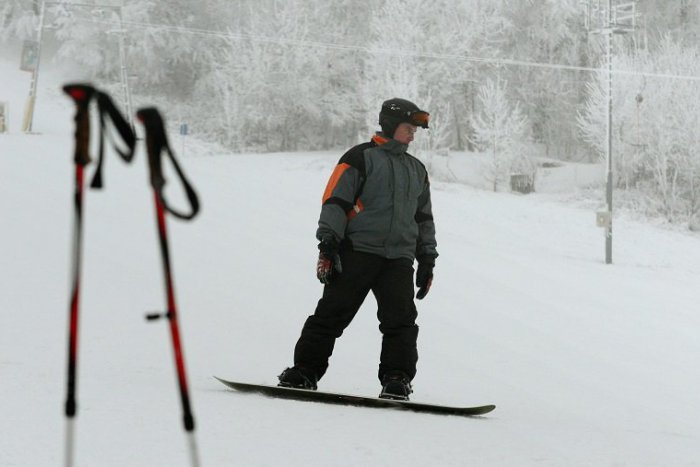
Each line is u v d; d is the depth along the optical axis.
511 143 76.19
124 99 80.00
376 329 18.00
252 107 88.25
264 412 6.07
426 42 83.44
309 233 38.72
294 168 69.19
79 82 1.56
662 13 89.19
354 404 7.52
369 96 80.62
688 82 71.62
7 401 5.84
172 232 31.06
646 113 73.56
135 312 16.70
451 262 34.22
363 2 93.12
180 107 97.62
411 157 8.44
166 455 4.45
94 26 94.25
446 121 80.44
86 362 10.62
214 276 23.61
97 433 4.89
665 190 69.81
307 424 5.69
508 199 67.75
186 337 14.29
